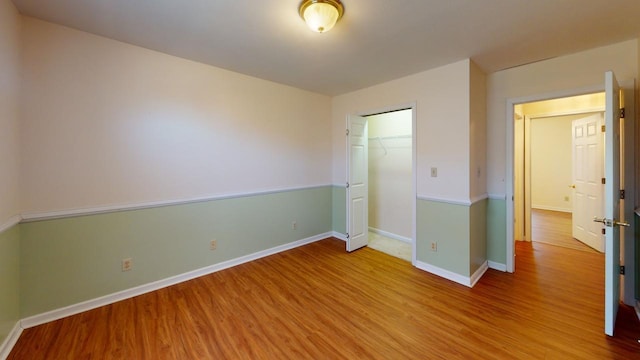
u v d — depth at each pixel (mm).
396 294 2562
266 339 1924
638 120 2273
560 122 6297
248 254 3389
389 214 4445
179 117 2768
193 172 2889
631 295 2322
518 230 4148
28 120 2020
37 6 1862
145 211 2590
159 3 1808
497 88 3084
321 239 4285
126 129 2457
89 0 1789
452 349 1812
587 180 3898
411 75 3201
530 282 2799
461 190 2781
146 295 2545
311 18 1777
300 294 2564
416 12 1880
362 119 3895
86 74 2246
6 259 1790
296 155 3875
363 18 1956
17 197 1954
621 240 2355
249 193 3348
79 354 1771
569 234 4488
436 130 2977
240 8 1854
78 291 2252
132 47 2461
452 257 2871
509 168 3051
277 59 2758
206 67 2930
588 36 2244
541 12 1884
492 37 2258
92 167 2299
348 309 2307
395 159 4332
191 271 2900
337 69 3033
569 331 1980
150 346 1850
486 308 2305
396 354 1771
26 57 1999
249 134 3334
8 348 1788
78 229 2248
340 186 4270
